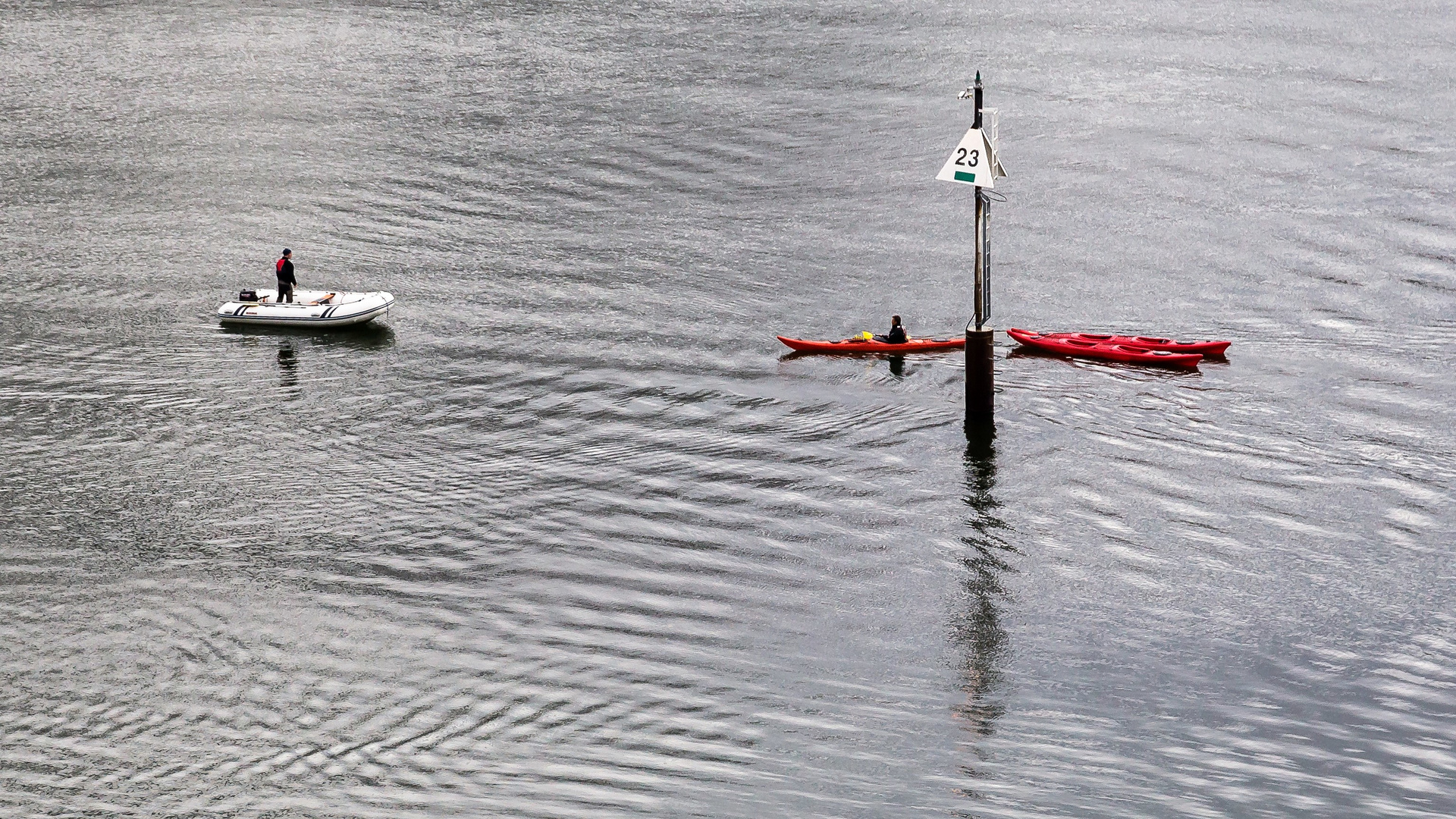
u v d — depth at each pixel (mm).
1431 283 58969
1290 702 30125
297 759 27375
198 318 56938
